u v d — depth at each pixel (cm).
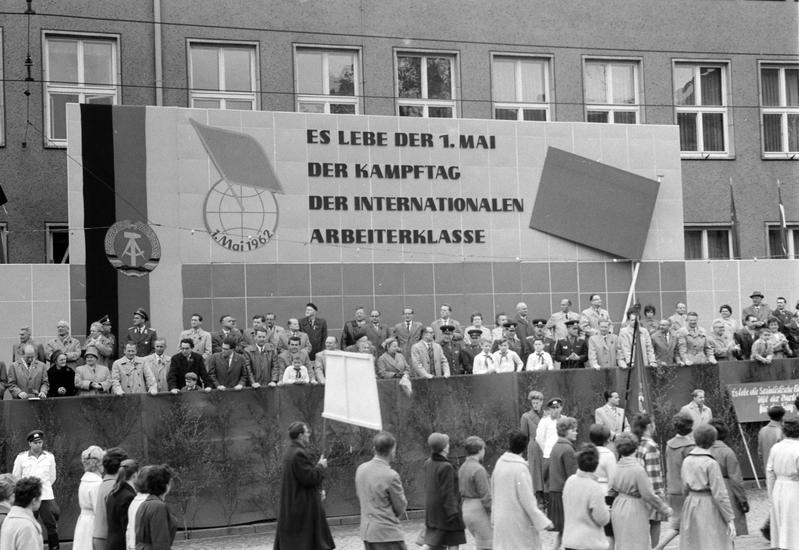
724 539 1332
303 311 2402
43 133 2528
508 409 2025
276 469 1870
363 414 1304
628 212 2666
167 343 2289
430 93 2836
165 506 1093
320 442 1905
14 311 2206
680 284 2702
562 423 1570
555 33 2934
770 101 3161
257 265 2369
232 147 2364
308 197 2423
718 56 3081
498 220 2580
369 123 2483
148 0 2616
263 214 2383
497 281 2562
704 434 1344
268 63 2697
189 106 2641
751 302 2753
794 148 3166
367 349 2031
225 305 2341
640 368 2078
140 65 2608
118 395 1791
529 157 2612
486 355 2103
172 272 2305
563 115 2934
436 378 1983
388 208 2486
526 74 2925
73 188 2258
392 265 2480
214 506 1833
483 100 2862
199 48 2661
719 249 3077
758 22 3127
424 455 1966
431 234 2520
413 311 2459
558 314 2406
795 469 1433
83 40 2578
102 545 1270
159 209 2305
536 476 1789
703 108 3078
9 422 1738
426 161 2525
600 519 1208
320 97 2745
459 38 2850
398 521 1262
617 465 1327
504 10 2891
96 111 2277
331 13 2750
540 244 2611
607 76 2998
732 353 2305
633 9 3006
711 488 1327
